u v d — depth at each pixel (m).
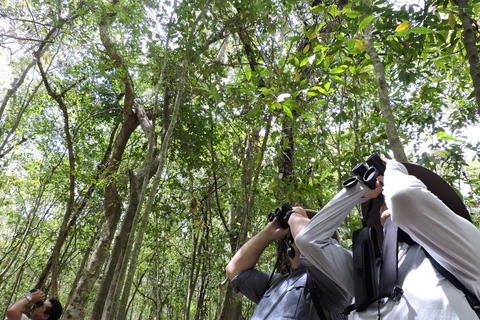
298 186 3.91
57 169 11.58
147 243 9.76
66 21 6.35
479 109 2.03
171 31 4.02
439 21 2.75
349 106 3.21
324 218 1.38
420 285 1.02
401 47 2.96
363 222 1.44
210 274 9.23
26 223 12.12
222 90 3.79
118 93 11.09
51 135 11.38
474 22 2.62
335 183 4.41
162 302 12.58
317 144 3.82
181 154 8.28
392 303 1.07
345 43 3.18
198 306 9.98
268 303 1.73
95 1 5.98
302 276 1.71
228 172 7.51
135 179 7.27
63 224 7.37
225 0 4.11
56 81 10.30
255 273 1.94
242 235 3.71
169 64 4.24
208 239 9.34
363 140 3.84
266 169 5.68
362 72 2.82
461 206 1.22
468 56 2.16
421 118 5.15
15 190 13.55
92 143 11.81
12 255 13.09
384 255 1.16
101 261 7.74
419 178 1.30
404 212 1.01
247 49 5.02
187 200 9.02
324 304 1.60
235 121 4.46
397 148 2.23
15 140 11.29
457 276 0.97
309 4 4.53
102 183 7.85
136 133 11.84
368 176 1.37
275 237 1.91
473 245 0.97
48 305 3.58
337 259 1.35
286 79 3.22
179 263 12.27
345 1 3.91
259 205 5.59
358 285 1.19
